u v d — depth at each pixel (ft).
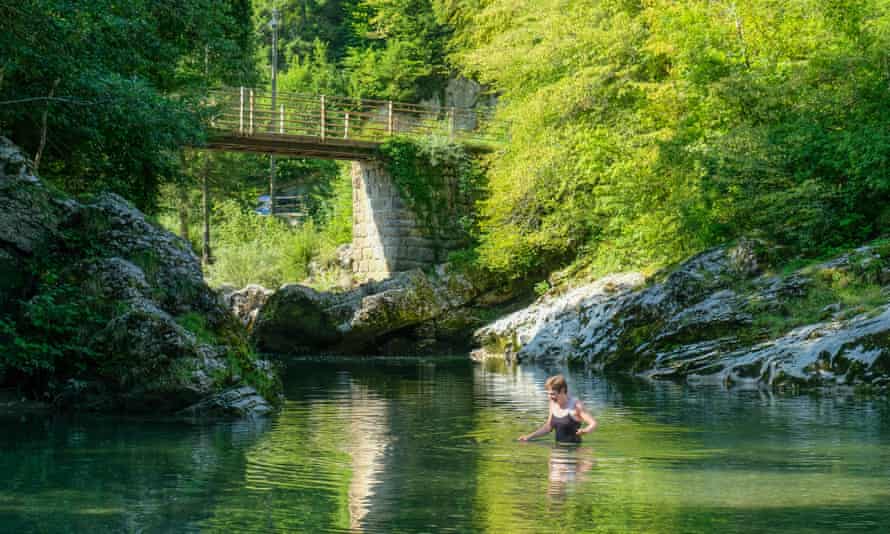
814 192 66.95
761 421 38.29
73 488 24.88
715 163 74.23
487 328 91.71
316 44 213.46
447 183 117.80
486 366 77.10
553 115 98.84
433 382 60.59
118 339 43.37
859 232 67.46
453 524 20.90
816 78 75.82
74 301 45.27
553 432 35.65
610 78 95.86
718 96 78.07
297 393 52.95
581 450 31.24
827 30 78.23
